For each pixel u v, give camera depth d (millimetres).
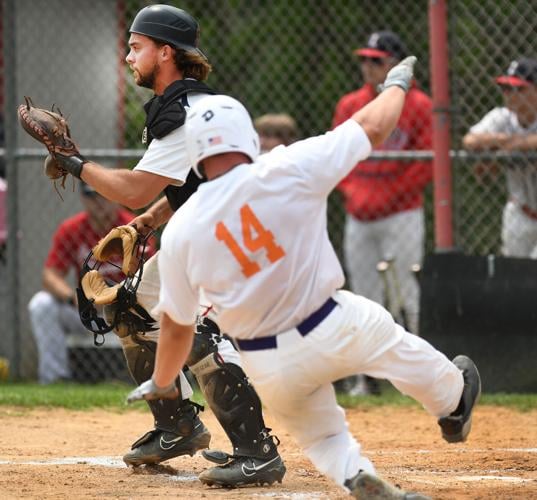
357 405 24703
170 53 14859
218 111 11672
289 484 15203
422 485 14867
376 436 20719
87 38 33531
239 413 14773
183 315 11930
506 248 27609
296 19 37875
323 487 14922
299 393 11750
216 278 11555
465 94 29875
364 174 28688
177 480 15633
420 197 28547
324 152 11570
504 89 27172
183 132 14383
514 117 27281
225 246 11453
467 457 17906
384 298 28094
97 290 15414
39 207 33500
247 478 14758
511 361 25766
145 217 15727
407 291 28578
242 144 11656
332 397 12055
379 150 28625
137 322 15312
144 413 23422
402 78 12336
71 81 33500
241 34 38656
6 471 16203
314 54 37719
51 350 30766
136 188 14453
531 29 30234
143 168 14469
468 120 31188
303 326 11586
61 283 30703
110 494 14219
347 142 11672
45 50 33219
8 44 30016
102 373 31312
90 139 33531
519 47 31297
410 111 28375
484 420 22344
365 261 29047
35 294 33312
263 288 11453
